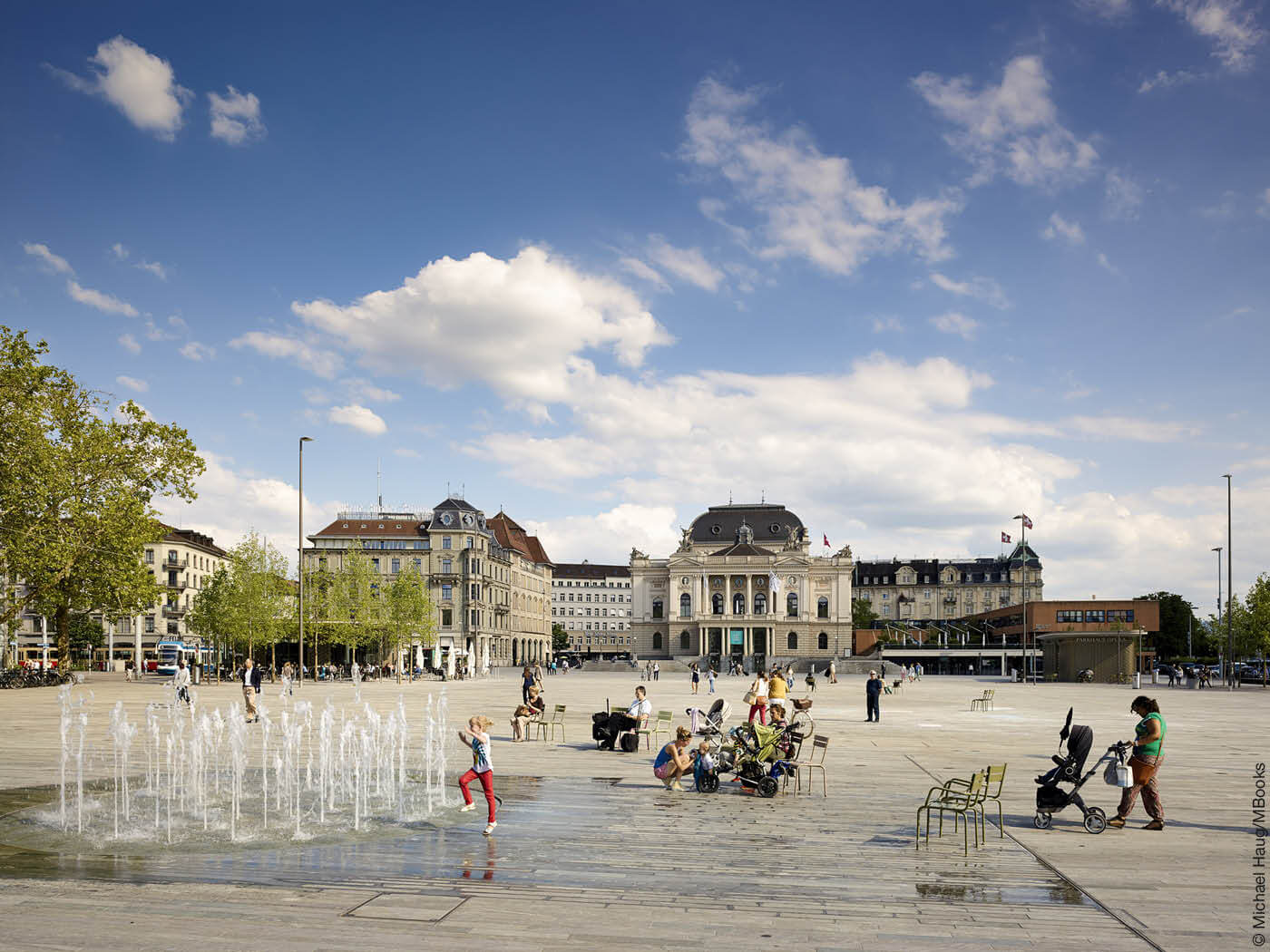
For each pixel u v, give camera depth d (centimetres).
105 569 5741
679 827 1541
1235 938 1000
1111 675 8456
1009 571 19388
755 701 2662
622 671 12438
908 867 1291
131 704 4188
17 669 5988
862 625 17675
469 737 1527
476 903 1101
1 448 5309
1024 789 1958
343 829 1520
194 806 1703
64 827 1527
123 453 5888
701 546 16538
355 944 954
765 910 1084
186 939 965
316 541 12744
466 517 12888
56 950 929
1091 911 1094
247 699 3344
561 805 1734
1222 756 2609
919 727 3441
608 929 1009
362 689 6059
